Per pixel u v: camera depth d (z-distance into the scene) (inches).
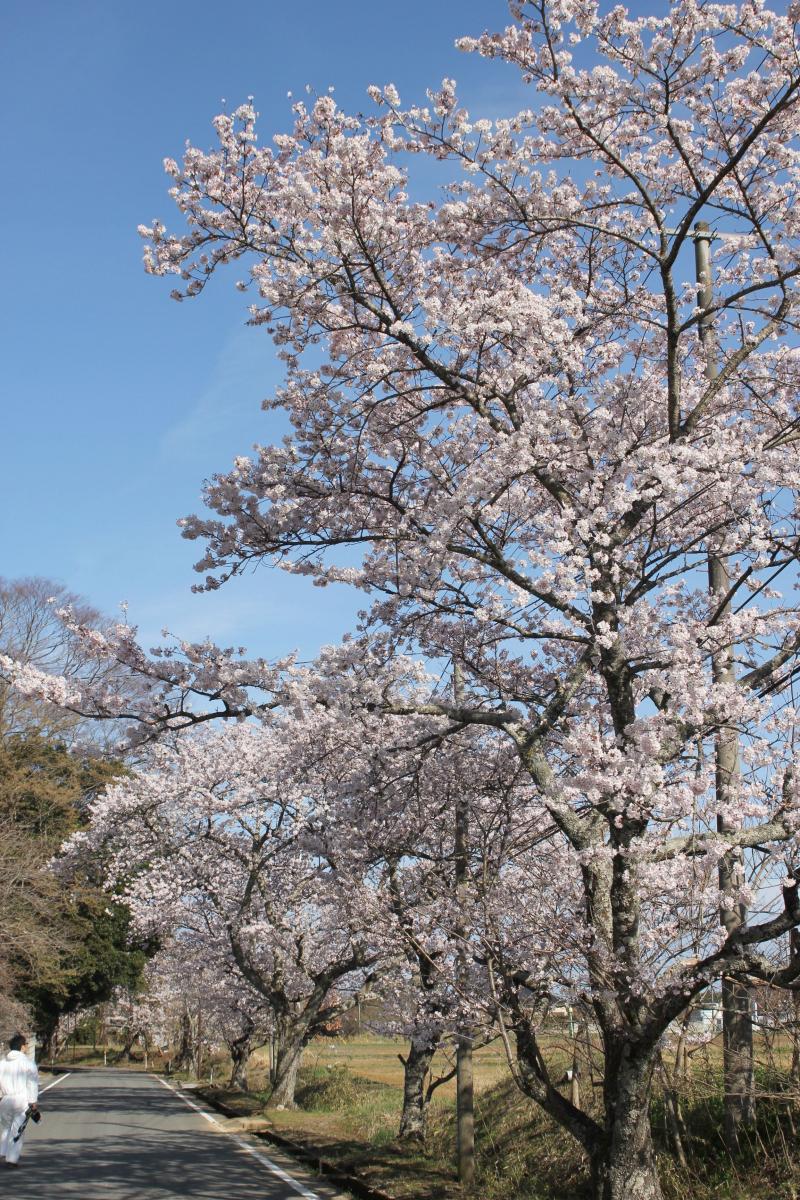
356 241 360.5
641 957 323.3
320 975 827.4
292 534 385.7
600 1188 299.7
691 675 321.1
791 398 408.5
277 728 368.5
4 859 1064.8
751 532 338.3
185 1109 860.0
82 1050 2588.6
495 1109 535.5
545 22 350.6
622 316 423.5
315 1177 454.6
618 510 322.7
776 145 381.7
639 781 282.4
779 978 272.4
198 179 357.4
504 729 353.1
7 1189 407.5
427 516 358.3
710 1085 370.3
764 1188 305.7
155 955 1432.1
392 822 474.6
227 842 876.6
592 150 384.2
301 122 360.2
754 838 300.2
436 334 357.4
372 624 392.5
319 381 391.5
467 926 374.9
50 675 368.8
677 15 347.9
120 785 935.0
